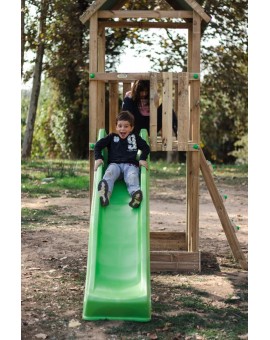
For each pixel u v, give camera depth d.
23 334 4.70
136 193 5.77
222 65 18.19
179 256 6.74
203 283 6.18
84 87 20.30
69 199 11.19
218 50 17.73
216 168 18.05
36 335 4.67
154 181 14.36
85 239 8.09
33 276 6.31
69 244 7.77
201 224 9.43
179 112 6.66
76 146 21.58
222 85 18.61
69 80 20.75
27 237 8.09
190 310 5.30
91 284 5.08
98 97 6.75
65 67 18.67
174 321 5.01
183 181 14.44
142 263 5.21
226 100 21.08
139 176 6.30
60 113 21.53
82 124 21.41
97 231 5.54
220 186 13.80
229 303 5.51
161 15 6.64
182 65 17.91
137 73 6.64
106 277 5.21
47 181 13.20
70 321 4.99
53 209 10.16
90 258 5.31
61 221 9.20
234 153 24.12
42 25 17.50
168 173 15.98
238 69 18.98
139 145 6.36
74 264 6.82
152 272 6.68
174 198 11.90
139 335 4.70
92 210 5.80
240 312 5.27
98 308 4.99
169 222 9.54
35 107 18.56
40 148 22.66
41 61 18.36
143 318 4.98
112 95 7.48
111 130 7.52
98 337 4.66
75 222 9.16
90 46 6.66
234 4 16.47
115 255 5.40
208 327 4.90
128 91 7.40
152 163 19.45
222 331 4.81
